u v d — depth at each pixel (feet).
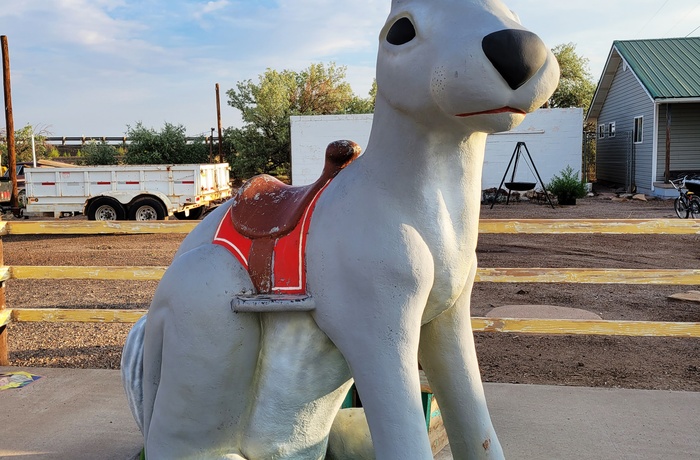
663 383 13.75
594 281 12.62
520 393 12.38
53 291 25.55
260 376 5.64
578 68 125.59
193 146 94.22
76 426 10.93
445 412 6.14
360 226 5.11
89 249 36.78
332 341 5.38
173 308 5.63
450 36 4.49
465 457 6.12
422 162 5.04
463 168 5.17
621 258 30.63
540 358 15.83
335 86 104.42
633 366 15.14
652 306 21.27
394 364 5.02
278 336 5.46
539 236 38.91
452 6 4.65
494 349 16.65
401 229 5.02
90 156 93.50
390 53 4.91
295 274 5.36
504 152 66.03
